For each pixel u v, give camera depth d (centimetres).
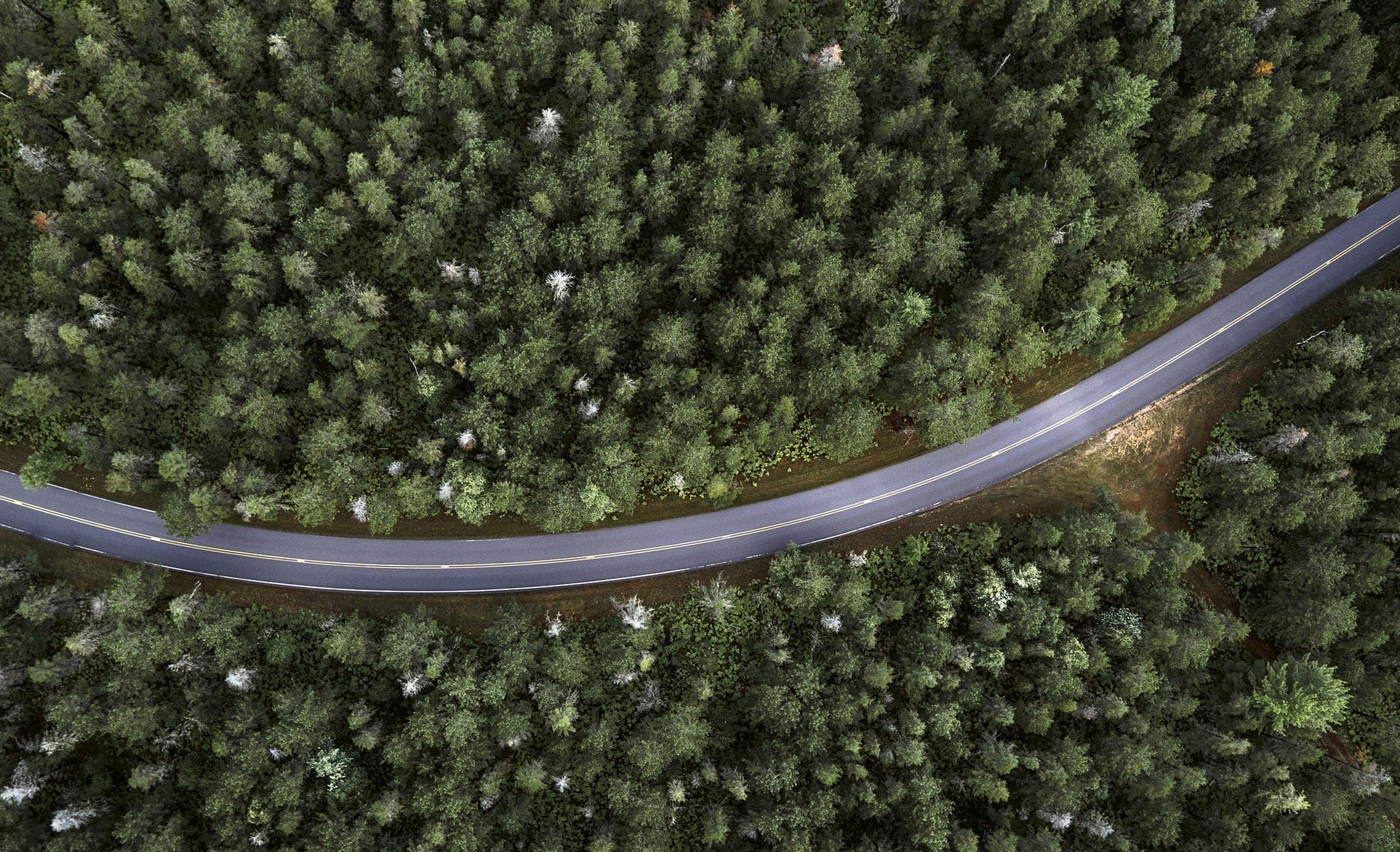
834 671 6425
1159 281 7000
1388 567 6556
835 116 6475
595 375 6812
